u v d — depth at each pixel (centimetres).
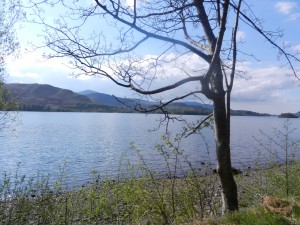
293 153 1173
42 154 4997
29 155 4888
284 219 702
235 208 917
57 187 1195
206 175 1154
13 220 986
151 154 4075
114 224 1126
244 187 1152
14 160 4356
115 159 4300
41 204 1058
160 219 994
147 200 1014
